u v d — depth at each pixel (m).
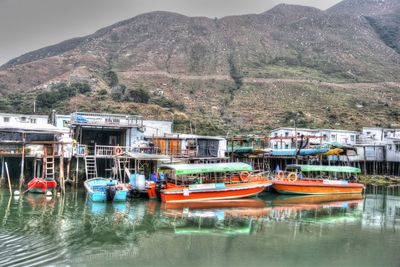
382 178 60.44
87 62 169.62
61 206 31.47
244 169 38.25
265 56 191.25
